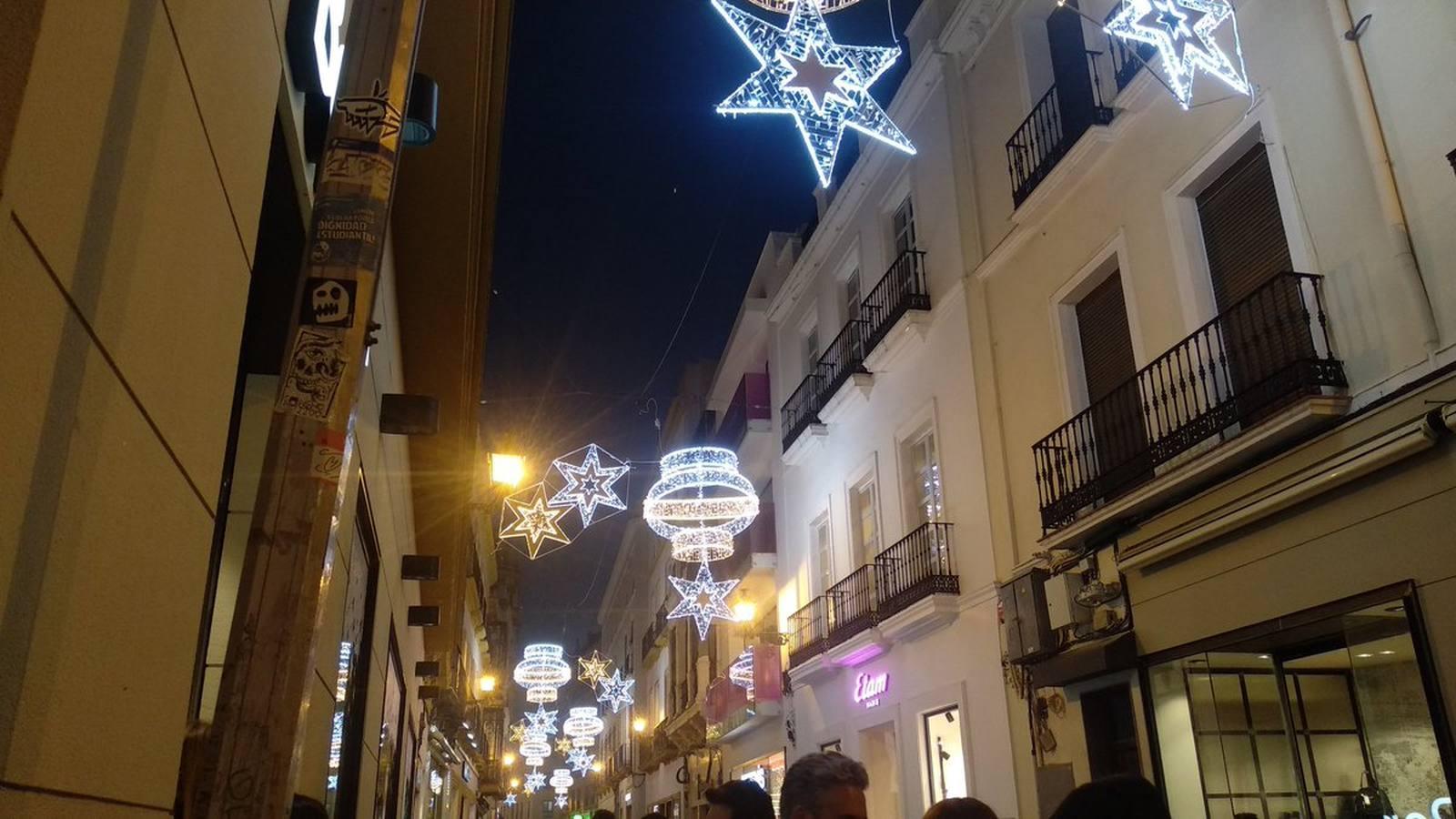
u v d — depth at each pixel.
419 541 11.86
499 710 32.88
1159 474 8.41
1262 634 7.42
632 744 40.56
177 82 2.03
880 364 14.61
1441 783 6.38
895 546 13.06
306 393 1.82
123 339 1.80
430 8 5.64
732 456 14.28
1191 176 8.76
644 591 40.41
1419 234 6.61
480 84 6.12
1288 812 7.57
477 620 21.38
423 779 15.14
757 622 20.14
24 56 1.34
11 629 1.41
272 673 1.66
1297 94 7.70
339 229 1.93
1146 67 8.59
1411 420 6.28
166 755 2.20
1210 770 8.00
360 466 5.52
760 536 20.09
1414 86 6.69
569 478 10.73
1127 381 8.97
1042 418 10.82
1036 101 11.49
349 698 5.98
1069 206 10.59
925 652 12.76
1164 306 9.04
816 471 17.55
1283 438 7.30
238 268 2.61
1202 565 8.10
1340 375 7.08
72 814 1.66
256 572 1.71
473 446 10.18
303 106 3.50
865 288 15.85
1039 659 10.10
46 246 1.47
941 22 13.96
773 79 6.87
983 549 11.63
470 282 7.60
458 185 6.57
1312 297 7.38
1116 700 9.29
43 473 1.50
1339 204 7.25
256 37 2.68
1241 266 8.34
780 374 20.27
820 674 16.14
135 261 1.83
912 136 14.45
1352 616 6.74
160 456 2.05
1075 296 10.54
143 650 2.00
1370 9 7.07
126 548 1.87
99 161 1.65
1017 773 10.51
